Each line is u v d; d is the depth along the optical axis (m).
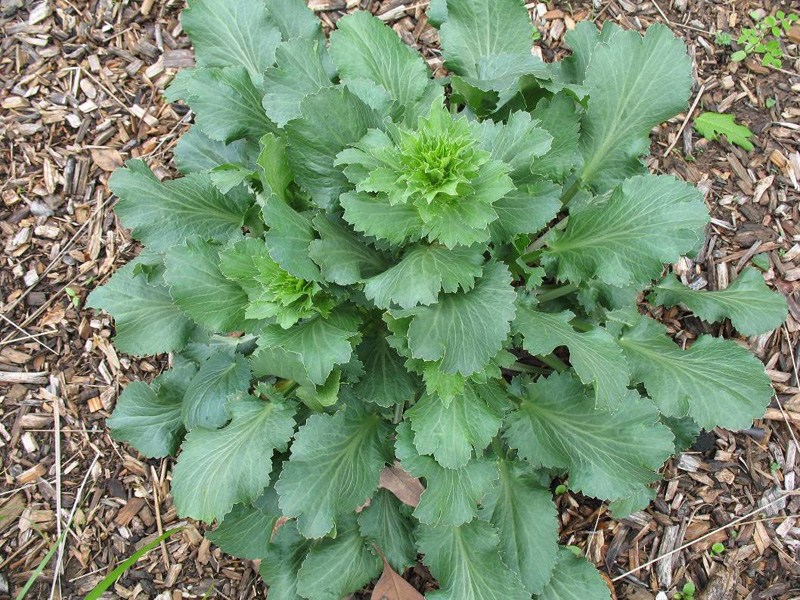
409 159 0.43
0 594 0.59
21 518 0.61
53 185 0.68
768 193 0.67
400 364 0.50
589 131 0.54
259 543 0.53
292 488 0.45
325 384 0.45
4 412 0.63
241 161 0.56
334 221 0.48
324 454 0.46
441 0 0.57
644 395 0.57
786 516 0.60
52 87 0.71
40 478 0.62
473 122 0.46
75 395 0.64
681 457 0.61
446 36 0.56
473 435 0.45
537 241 0.59
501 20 0.56
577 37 0.57
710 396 0.51
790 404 0.62
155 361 0.65
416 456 0.46
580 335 0.47
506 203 0.46
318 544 0.52
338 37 0.51
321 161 0.46
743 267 0.65
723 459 0.61
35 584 0.59
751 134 0.68
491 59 0.53
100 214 0.68
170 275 0.46
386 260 0.49
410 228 0.44
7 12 0.72
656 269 0.46
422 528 0.51
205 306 0.47
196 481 0.46
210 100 0.50
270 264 0.46
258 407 0.49
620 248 0.48
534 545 0.51
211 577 0.60
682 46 0.52
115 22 0.72
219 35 0.56
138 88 0.71
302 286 0.46
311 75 0.50
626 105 0.53
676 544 0.59
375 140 0.46
